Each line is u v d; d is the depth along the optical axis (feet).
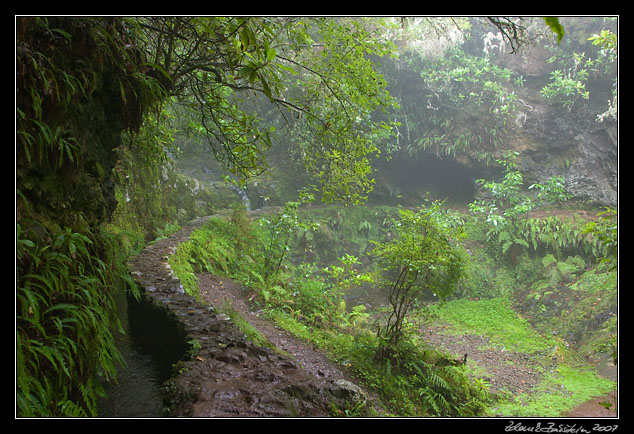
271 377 12.23
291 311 26.35
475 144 49.98
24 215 8.32
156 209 34.30
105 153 12.73
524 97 50.49
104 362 9.10
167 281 20.81
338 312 28.96
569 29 49.19
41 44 9.17
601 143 46.19
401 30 46.37
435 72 48.96
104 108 12.10
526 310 36.81
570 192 46.11
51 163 9.28
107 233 11.30
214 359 13.03
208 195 48.34
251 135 15.71
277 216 34.27
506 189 44.01
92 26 10.55
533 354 29.86
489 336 32.89
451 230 20.74
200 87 16.71
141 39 13.55
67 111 10.09
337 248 47.91
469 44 53.06
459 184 54.65
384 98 17.42
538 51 51.16
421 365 20.02
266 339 19.80
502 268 41.78
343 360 19.33
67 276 8.24
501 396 22.68
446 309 37.68
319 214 49.90
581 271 38.37
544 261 39.42
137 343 16.05
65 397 7.94
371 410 12.69
